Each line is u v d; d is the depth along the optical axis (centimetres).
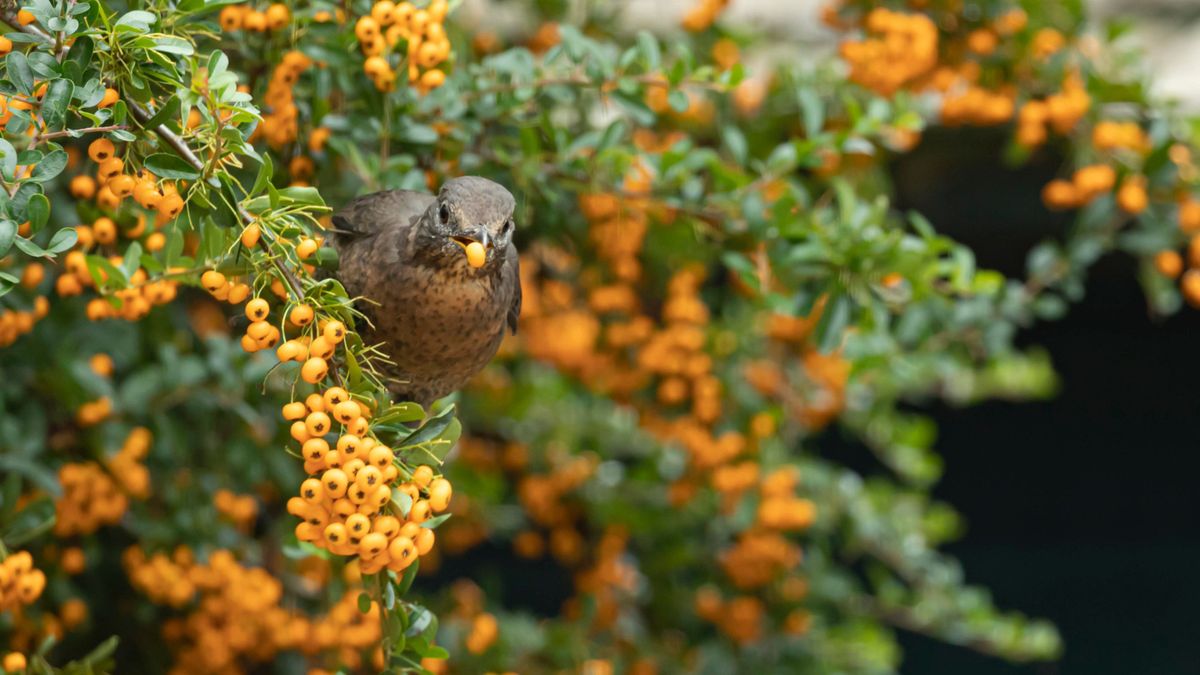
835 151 692
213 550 704
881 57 784
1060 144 847
